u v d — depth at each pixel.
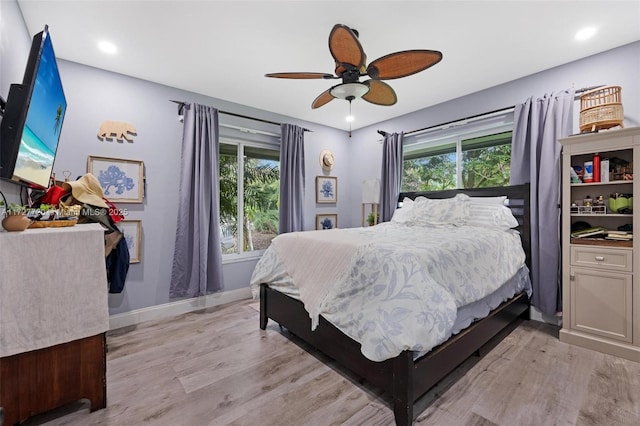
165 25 2.05
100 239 1.51
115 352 2.20
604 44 2.32
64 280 1.41
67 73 2.51
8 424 1.31
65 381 1.46
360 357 1.68
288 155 3.86
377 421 1.48
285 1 1.81
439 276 1.61
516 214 2.92
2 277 1.26
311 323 2.05
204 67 2.66
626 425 1.42
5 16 1.56
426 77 2.89
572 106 2.53
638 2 1.83
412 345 1.33
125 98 2.79
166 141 3.03
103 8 1.86
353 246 1.86
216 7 1.87
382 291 1.55
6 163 1.32
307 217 4.28
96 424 1.45
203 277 3.05
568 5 1.86
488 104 3.16
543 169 2.65
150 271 2.91
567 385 1.75
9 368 1.32
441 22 2.04
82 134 2.57
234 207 3.71
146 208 2.90
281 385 1.78
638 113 2.29
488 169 3.36
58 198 1.95
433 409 1.55
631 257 2.06
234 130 3.61
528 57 2.52
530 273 2.79
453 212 2.95
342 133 4.74
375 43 2.29
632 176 2.13
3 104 1.48
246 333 2.55
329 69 2.71
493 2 1.83
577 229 2.46
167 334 2.53
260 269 2.55
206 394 1.69
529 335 2.45
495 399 1.63
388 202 4.02
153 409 1.56
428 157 3.92
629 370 1.91
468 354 1.82
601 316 2.18
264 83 3.00
